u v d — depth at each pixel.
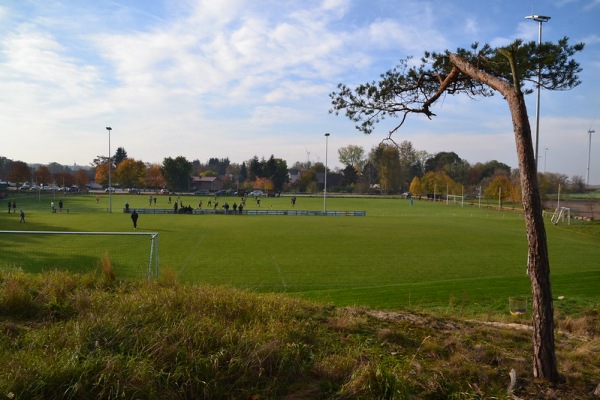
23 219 41.16
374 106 8.88
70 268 17.58
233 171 192.50
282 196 116.62
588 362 6.86
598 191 128.12
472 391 5.55
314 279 18.38
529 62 7.46
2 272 10.05
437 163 150.38
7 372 4.89
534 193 5.83
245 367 5.58
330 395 5.31
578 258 25.00
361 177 144.62
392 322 8.44
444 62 8.17
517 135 5.93
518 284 15.48
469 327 8.62
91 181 163.25
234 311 7.59
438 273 20.05
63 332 6.09
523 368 6.23
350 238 32.47
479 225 44.56
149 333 6.04
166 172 126.38
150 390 4.93
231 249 26.14
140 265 19.77
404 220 50.38
